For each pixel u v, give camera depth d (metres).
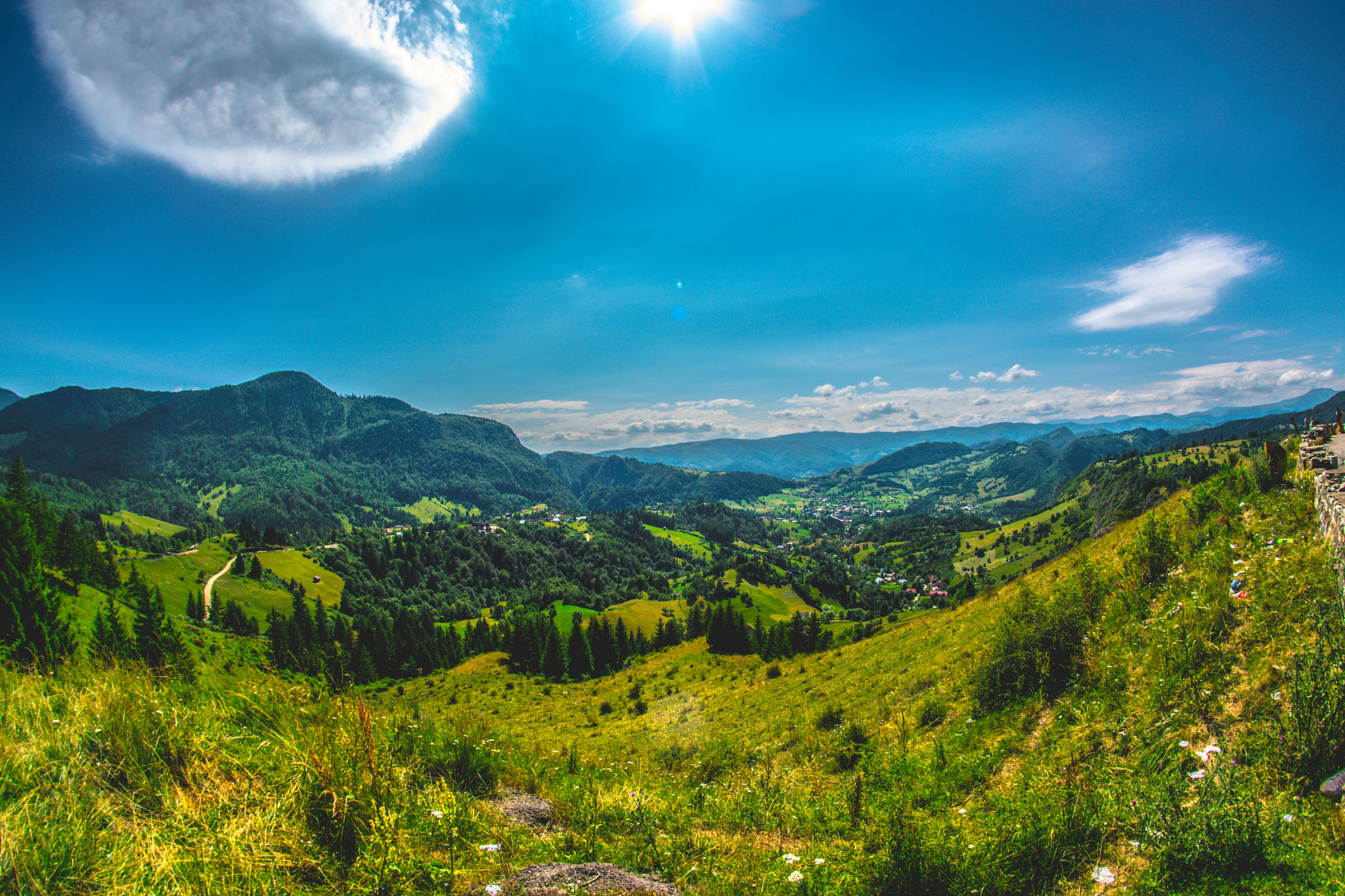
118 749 3.96
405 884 3.46
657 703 29.30
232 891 2.91
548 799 5.94
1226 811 3.59
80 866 2.81
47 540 62.44
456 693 56.00
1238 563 7.79
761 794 7.04
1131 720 5.98
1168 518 11.89
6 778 3.33
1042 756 6.32
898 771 7.74
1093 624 8.83
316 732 4.78
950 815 5.39
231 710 5.32
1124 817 4.18
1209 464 118.81
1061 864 3.96
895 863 4.02
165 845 3.11
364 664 66.00
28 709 4.19
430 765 5.82
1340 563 5.92
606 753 12.70
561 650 72.75
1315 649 4.74
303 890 3.23
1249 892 3.16
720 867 4.46
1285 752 4.14
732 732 16.02
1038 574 22.22
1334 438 11.95
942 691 11.23
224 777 4.12
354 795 3.98
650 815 5.58
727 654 63.47
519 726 31.77
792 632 67.25
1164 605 8.27
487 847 4.04
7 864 2.65
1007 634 9.46
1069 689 7.85
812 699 17.44
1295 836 3.41
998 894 3.83
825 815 6.05
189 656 6.15
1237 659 5.77
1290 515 8.77
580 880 4.00
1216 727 5.04
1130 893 3.53
